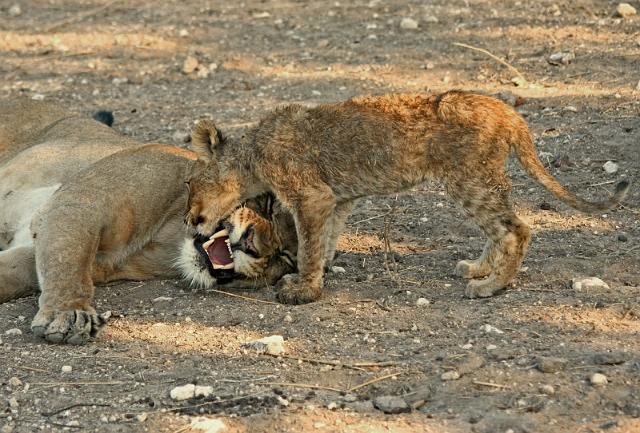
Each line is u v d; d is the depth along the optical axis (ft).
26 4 78.43
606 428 26.45
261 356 31.30
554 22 62.85
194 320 34.32
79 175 37.65
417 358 30.58
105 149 41.65
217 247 36.94
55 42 69.21
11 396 29.27
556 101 52.70
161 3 75.82
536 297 34.50
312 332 32.89
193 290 37.27
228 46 65.92
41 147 41.68
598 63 56.39
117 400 28.89
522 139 34.71
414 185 35.76
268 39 66.44
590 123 49.80
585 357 29.86
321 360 30.83
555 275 36.32
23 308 36.27
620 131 48.57
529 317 32.96
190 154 39.96
